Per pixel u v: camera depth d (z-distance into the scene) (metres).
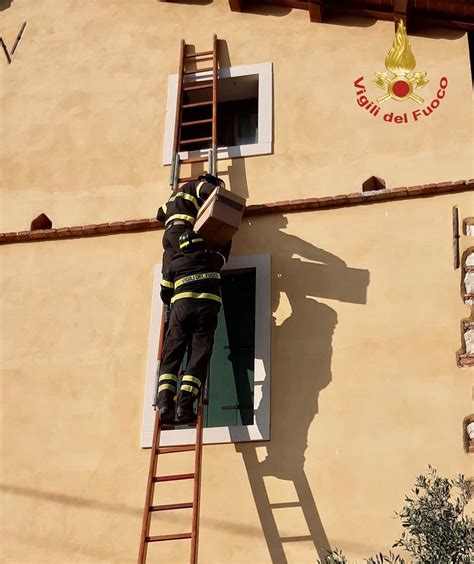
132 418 10.13
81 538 9.65
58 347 10.68
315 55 11.82
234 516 9.44
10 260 11.33
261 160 11.28
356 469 9.41
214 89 11.60
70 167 11.78
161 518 9.56
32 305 10.99
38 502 9.88
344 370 9.90
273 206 10.86
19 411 10.39
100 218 11.39
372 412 9.64
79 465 10.00
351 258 10.48
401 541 8.14
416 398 9.61
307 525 9.27
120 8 12.74
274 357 10.09
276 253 10.67
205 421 10.02
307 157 11.20
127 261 11.03
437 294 10.08
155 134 11.77
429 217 10.52
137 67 12.28
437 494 8.10
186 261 9.87
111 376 10.40
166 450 9.50
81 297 10.93
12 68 12.66
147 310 10.70
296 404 9.82
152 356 10.38
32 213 11.60
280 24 12.12
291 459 9.59
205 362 9.53
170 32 12.41
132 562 9.45
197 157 11.41
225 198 9.91
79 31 12.73
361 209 10.73
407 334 9.94
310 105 11.50
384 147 11.06
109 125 11.95
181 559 9.35
